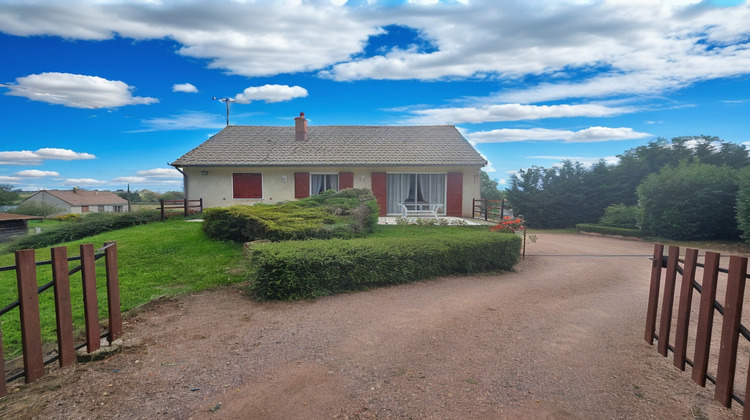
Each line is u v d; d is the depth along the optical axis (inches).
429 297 246.2
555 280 310.2
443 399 118.8
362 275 261.3
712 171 585.6
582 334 178.5
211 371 138.3
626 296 258.2
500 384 128.6
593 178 915.4
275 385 128.2
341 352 155.8
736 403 118.3
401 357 150.7
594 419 108.7
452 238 332.8
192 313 208.1
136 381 129.9
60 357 136.6
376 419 108.2
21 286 122.2
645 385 128.7
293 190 769.6
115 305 158.4
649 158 962.7
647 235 637.9
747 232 498.6
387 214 773.9
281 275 234.2
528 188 950.4
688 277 132.6
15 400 116.9
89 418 108.2
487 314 209.2
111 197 3016.7
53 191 2701.8
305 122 848.9
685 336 133.3
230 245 404.2
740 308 106.2
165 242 418.9
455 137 863.7
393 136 871.1
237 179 768.3
